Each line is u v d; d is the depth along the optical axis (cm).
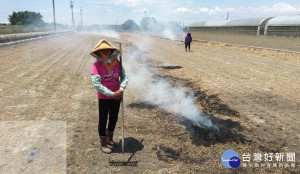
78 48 2041
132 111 559
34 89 722
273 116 536
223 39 3256
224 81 869
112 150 384
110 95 331
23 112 532
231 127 477
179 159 363
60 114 527
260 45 2270
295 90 747
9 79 834
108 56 331
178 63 1292
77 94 684
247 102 632
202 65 1232
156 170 334
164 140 421
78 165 341
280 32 3447
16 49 1777
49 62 1230
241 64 1262
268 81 870
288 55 1597
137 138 426
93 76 327
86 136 427
